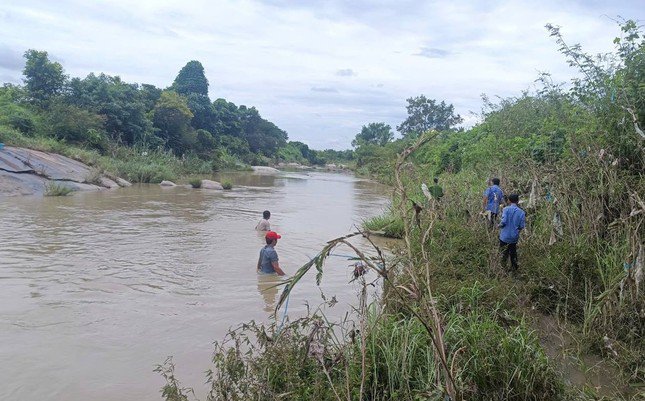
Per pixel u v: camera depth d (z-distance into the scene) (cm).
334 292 895
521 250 925
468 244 959
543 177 1005
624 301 640
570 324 704
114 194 2517
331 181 4750
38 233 1355
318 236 1491
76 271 980
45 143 2992
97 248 1198
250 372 474
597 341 628
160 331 688
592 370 580
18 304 775
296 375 457
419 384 456
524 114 1909
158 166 3734
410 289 398
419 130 5972
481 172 1506
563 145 1239
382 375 479
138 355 610
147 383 540
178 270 1021
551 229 866
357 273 464
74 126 3562
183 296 849
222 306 802
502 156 1453
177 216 1812
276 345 494
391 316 556
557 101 1534
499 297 719
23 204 1939
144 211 1917
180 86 7181
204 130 6175
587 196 844
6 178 2256
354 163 8394
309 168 8406
